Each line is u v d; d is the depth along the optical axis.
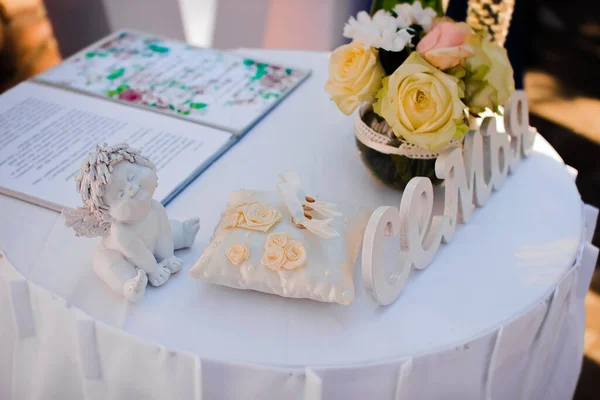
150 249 0.82
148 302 0.80
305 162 1.08
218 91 1.26
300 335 0.76
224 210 0.90
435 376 0.77
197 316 0.78
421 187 0.82
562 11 3.42
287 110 1.22
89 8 2.18
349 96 0.91
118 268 0.79
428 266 0.88
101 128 1.13
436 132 0.84
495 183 1.02
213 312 0.79
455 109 0.83
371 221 0.75
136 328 0.76
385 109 0.86
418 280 0.86
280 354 0.74
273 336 0.76
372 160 0.97
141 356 0.76
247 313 0.79
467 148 0.93
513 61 2.40
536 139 1.18
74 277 0.84
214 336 0.76
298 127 1.17
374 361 0.73
